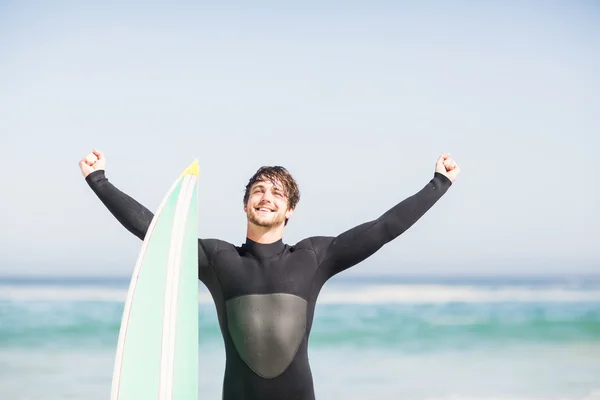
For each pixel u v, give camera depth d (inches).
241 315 171.8
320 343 698.8
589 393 502.6
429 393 508.7
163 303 173.2
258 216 175.9
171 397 168.4
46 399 473.7
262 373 170.6
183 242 177.3
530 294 1073.5
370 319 816.3
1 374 546.6
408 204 179.0
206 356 616.7
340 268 179.2
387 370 581.9
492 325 776.3
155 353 169.9
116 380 165.3
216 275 176.6
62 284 1354.6
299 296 173.8
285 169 184.2
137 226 179.5
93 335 717.3
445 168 184.2
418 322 797.9
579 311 866.1
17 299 997.8
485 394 504.1
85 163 182.4
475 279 1508.4
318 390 517.3
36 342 682.8
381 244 177.5
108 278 1593.3
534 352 652.7
